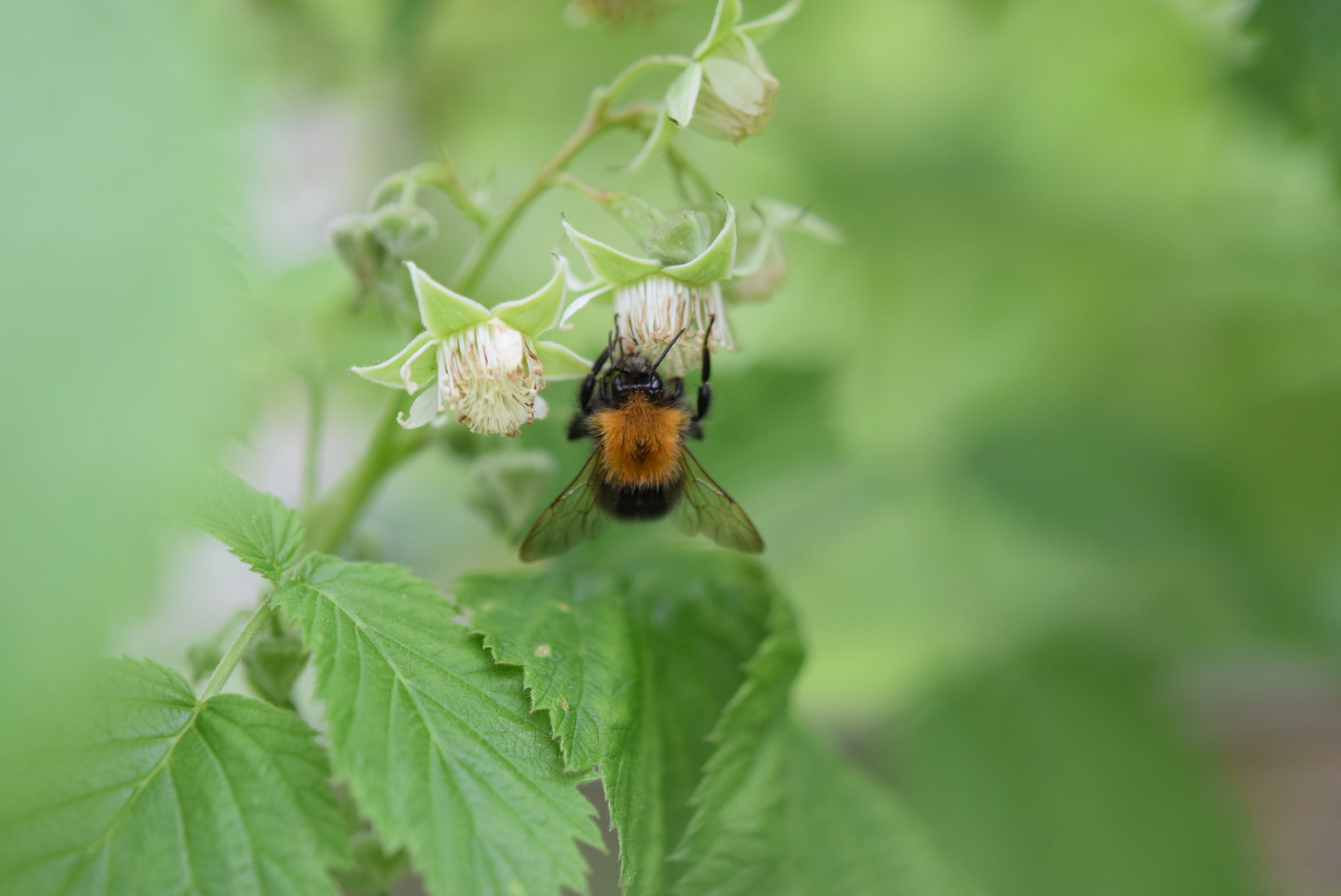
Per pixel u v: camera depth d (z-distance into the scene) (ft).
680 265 0.58
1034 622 0.78
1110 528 0.77
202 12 0.47
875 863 0.61
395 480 0.83
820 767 0.62
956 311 0.80
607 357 0.62
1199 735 0.78
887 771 0.79
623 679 0.58
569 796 0.55
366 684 0.55
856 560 0.81
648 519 0.62
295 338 0.62
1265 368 0.77
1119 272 0.79
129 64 0.43
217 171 0.43
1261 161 0.73
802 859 0.60
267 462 0.79
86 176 0.40
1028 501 0.77
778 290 0.60
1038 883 0.75
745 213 0.59
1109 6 0.75
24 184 0.40
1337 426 0.77
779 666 0.59
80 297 0.39
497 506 0.62
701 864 0.58
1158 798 0.76
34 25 0.42
